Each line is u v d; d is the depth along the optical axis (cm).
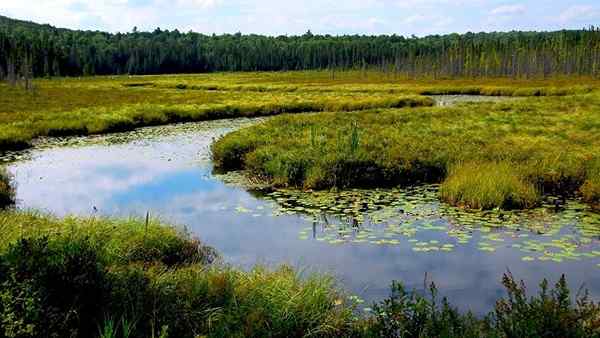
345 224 1173
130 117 3366
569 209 1259
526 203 1280
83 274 591
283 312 628
